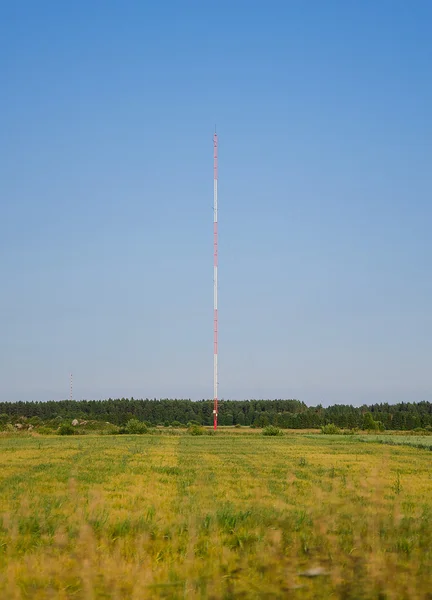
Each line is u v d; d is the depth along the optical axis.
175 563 13.23
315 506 17.97
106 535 16.06
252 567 12.08
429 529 14.47
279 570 11.06
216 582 10.99
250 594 10.52
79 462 49.09
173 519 17.78
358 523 13.84
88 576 11.16
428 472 40.97
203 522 17.12
